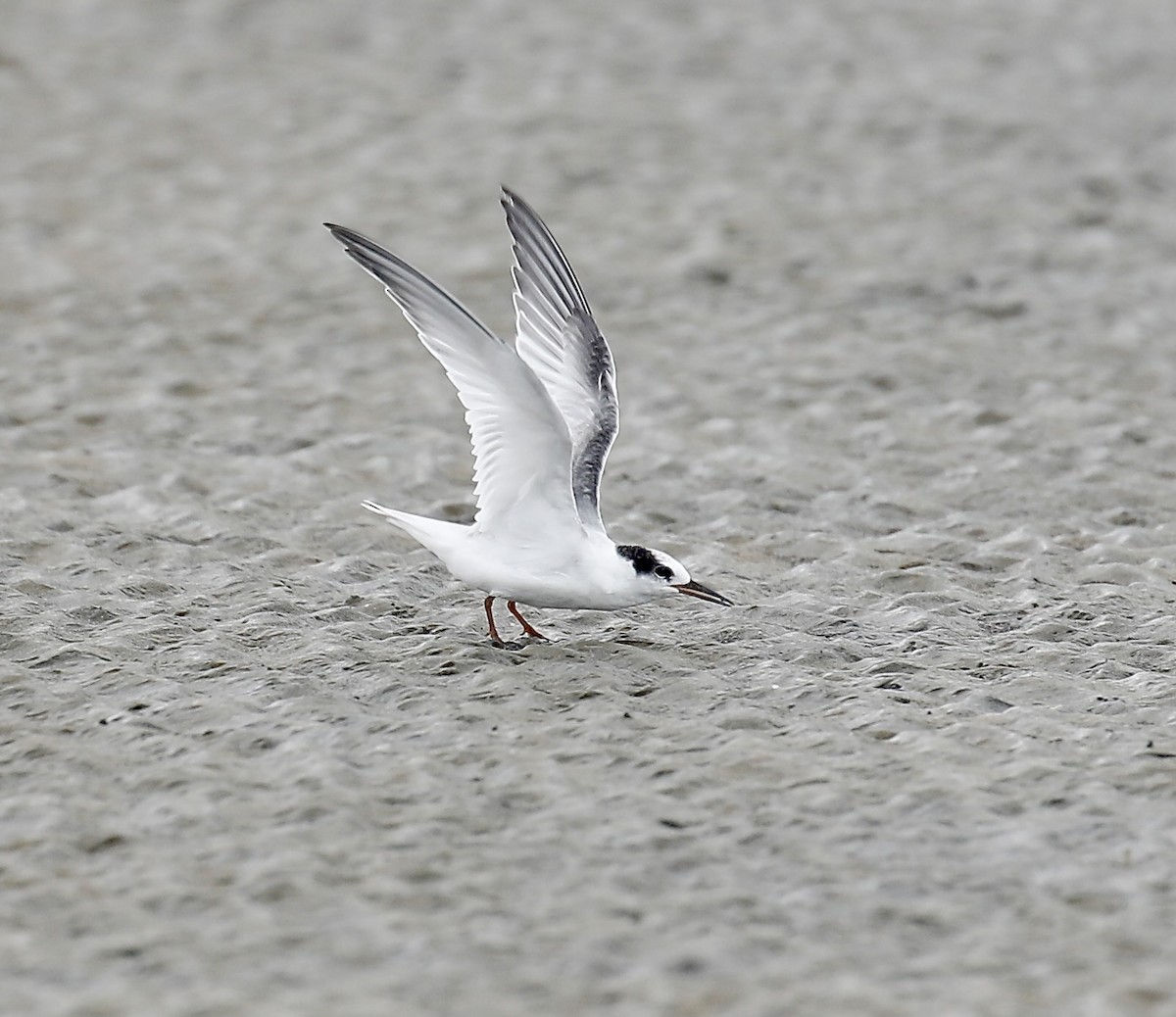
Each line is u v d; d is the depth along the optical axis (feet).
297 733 39.88
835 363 74.64
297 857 34.63
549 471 40.91
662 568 42.39
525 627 46.09
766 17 134.41
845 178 99.25
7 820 36.01
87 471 60.59
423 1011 29.78
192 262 85.61
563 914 32.86
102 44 122.93
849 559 54.65
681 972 31.04
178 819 36.14
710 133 106.93
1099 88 116.98
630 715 41.06
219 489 59.72
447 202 94.99
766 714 41.39
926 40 128.36
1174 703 42.32
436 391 71.05
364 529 56.18
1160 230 92.07
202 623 47.39
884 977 30.94
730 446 65.51
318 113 110.01
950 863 34.65
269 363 73.67
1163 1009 29.94
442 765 38.58
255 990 30.40
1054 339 77.92
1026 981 30.81
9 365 71.72
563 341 45.42
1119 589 51.88
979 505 60.29
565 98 113.50
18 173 97.81
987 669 44.80
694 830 35.96
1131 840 35.50
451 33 128.36
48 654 44.47
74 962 31.22
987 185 98.22
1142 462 64.28
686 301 82.07
